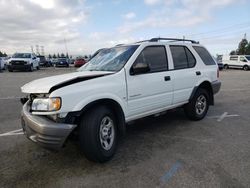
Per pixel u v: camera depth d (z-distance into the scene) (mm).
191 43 5734
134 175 3281
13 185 3088
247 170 3348
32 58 25656
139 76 4262
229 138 4629
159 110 4781
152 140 4598
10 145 4434
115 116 3992
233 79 17297
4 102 8461
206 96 5914
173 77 4938
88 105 3451
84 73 4105
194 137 4715
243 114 6512
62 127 3207
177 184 3033
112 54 4672
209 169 3393
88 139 3420
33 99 3641
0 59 25172
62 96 3266
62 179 3225
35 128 3311
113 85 3826
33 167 3578
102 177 3252
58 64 38312
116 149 3908
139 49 4410
